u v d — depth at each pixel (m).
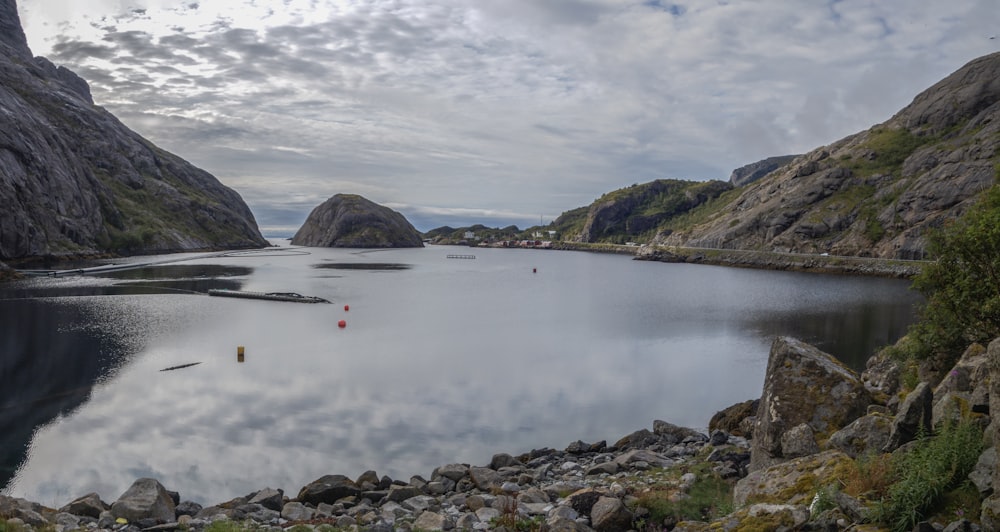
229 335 60.22
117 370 43.31
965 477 9.51
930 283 25.02
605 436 29.86
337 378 41.94
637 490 15.64
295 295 94.81
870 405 17.03
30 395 36.41
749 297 105.19
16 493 22.78
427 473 24.89
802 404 17.27
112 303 81.19
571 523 13.08
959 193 173.38
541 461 24.45
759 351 53.84
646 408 34.97
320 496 19.58
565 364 47.62
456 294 110.31
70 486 23.45
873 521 9.45
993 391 9.30
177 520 17.38
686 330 66.69
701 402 36.44
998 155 175.38
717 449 20.56
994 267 22.42
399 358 49.69
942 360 23.41
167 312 74.69
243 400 35.84
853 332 64.31
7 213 147.00
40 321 64.31
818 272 178.00
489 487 19.86
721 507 12.95
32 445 27.86
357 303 93.00
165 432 29.80
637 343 58.22
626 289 123.12
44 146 196.50
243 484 23.59
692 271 187.50
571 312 83.88
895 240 176.62
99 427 30.47
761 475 13.39
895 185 197.88
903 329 66.06
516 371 44.78
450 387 39.59
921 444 10.80
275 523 16.81
